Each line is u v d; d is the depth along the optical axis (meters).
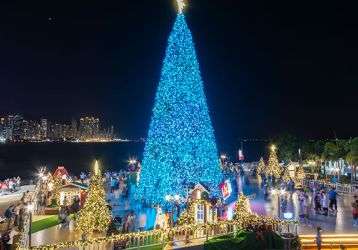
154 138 35.50
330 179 55.41
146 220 30.80
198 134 35.16
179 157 34.41
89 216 25.05
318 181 48.66
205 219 27.22
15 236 23.47
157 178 34.59
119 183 49.03
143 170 36.03
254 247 21.42
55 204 38.19
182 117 35.12
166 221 27.41
